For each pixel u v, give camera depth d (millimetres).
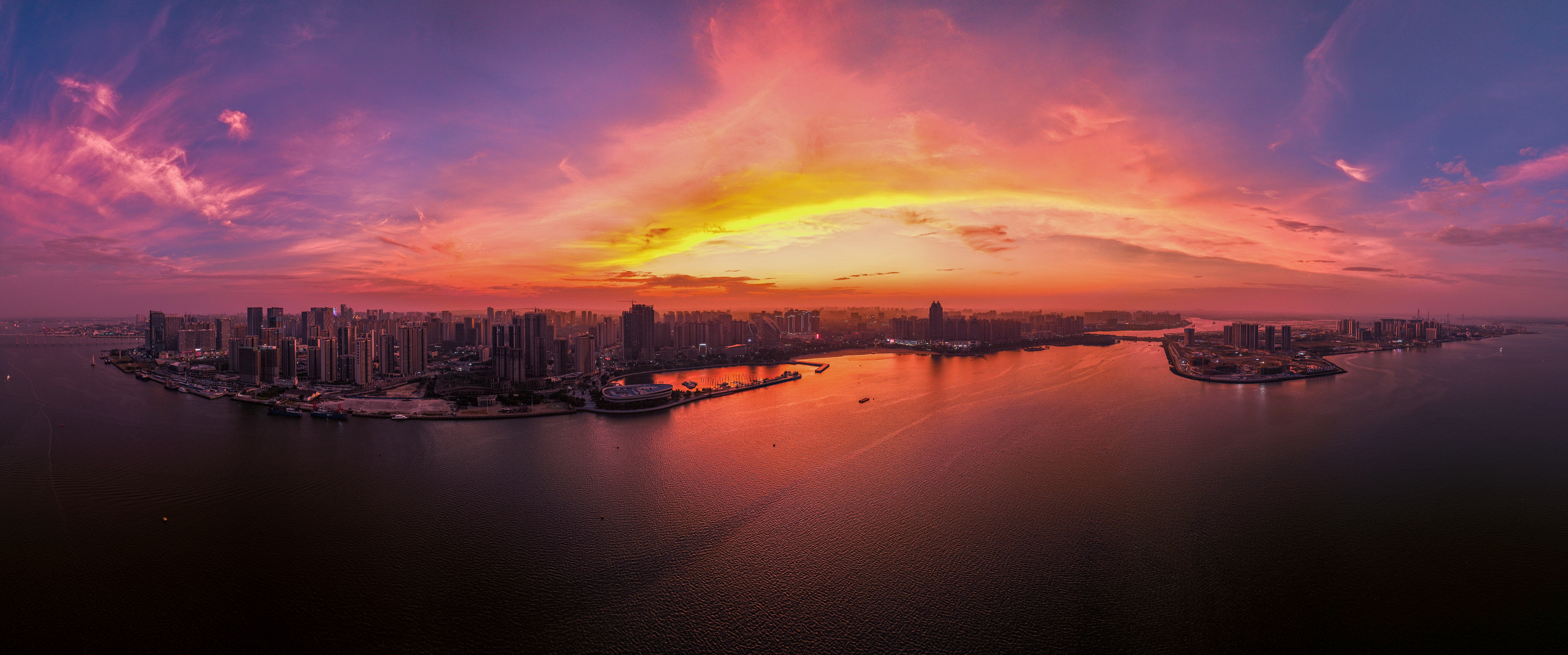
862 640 83188
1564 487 134750
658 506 124562
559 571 99500
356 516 119438
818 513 120875
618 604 91188
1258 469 147250
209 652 81062
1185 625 86312
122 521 117500
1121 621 87062
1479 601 91625
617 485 136125
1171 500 127250
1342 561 102750
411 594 93312
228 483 136875
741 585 95750
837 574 98938
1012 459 155875
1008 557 103750
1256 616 88250
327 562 102312
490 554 104750
